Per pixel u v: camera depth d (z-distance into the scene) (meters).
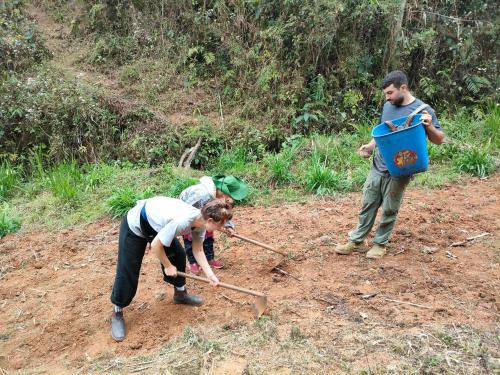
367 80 9.73
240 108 9.91
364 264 4.91
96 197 7.25
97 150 9.07
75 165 8.46
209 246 4.93
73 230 6.41
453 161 7.68
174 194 6.94
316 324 3.97
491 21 10.09
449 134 8.72
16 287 5.12
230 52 10.34
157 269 5.17
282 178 7.36
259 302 4.11
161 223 3.72
